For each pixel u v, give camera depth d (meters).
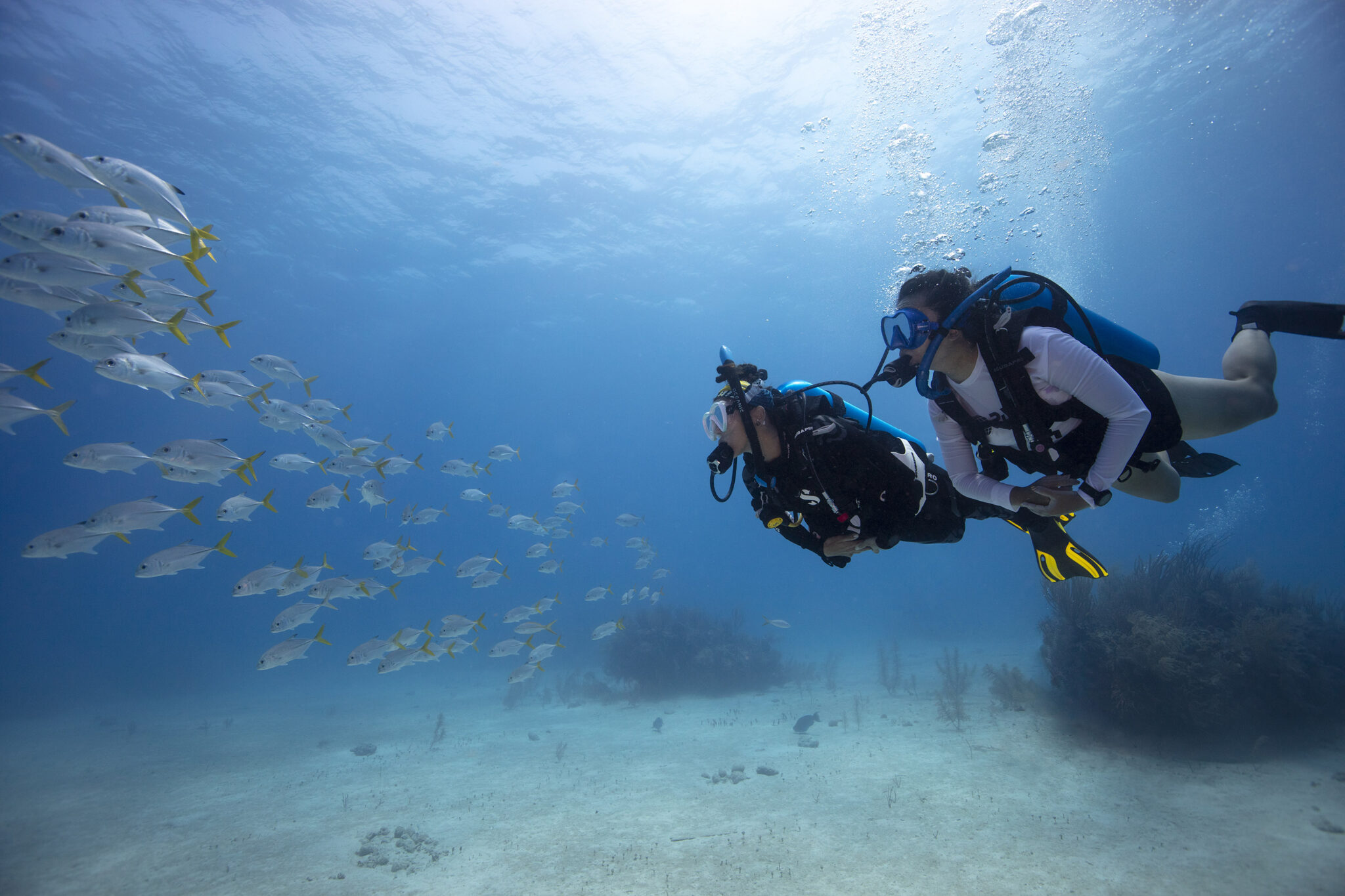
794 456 1.99
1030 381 1.76
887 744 9.35
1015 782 7.28
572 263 38.16
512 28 20.80
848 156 26.41
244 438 76.88
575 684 18.44
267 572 7.48
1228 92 23.88
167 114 22.56
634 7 20.03
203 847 7.11
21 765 12.08
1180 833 5.65
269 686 26.75
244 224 30.14
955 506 2.08
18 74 20.08
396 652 8.89
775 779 8.24
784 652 24.58
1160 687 7.93
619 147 26.69
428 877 5.96
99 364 5.43
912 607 38.25
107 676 28.98
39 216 4.48
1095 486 1.60
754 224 33.09
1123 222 35.34
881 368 2.00
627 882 5.57
